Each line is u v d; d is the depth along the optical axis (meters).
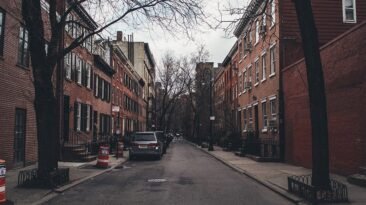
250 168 21.94
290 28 26.52
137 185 15.73
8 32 18.20
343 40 16.88
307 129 21.28
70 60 28.52
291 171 20.12
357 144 15.77
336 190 11.45
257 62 34.56
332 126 18.23
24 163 20.50
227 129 46.78
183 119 101.69
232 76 50.94
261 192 14.08
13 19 18.84
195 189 14.66
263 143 29.53
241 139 37.53
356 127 15.84
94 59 37.00
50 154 14.16
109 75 44.66
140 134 30.86
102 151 22.05
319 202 11.16
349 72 16.39
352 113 16.19
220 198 12.69
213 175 19.50
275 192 14.04
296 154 23.30
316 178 11.80
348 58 16.47
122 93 54.00
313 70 12.18
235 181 17.19
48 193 13.12
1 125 17.66
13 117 19.02
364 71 15.11
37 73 14.08
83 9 15.42
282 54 26.34
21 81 20.05
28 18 13.90
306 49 12.27
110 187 15.16
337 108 17.67
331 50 18.14
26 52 20.83
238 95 45.28
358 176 14.53
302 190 12.26
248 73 38.97
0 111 17.53
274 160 26.00
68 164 23.50
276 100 27.06
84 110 32.84
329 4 26.81
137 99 71.50
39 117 14.14
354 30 15.87
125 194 13.44
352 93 16.20
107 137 38.00
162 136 37.19
